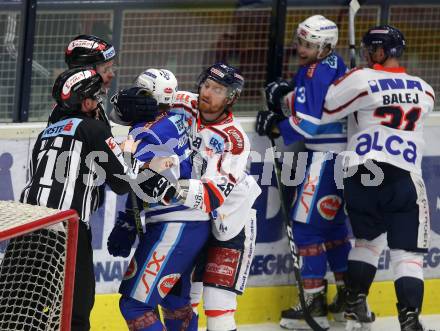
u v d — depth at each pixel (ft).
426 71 51.13
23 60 46.24
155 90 39.50
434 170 51.08
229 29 48.39
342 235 49.62
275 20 48.37
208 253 41.70
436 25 50.72
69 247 35.94
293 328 49.34
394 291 51.55
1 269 37.47
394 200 46.68
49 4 46.29
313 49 47.32
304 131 47.11
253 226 42.01
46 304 37.35
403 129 46.70
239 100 49.55
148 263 39.91
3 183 46.11
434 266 51.96
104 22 47.06
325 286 49.65
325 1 49.75
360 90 46.29
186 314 42.34
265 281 49.88
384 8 50.47
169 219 39.93
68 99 37.76
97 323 47.67
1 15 45.75
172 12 47.55
